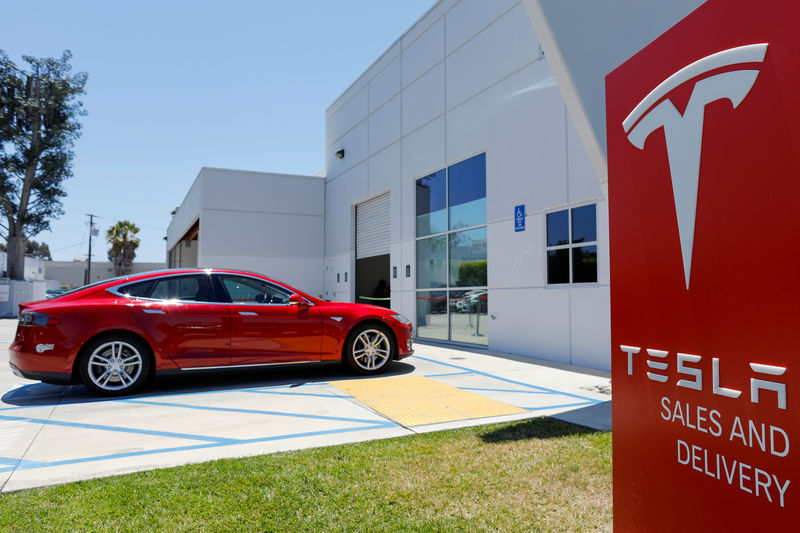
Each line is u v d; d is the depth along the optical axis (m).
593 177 7.37
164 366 5.80
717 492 1.59
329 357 6.59
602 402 5.23
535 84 8.51
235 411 4.89
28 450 3.70
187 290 6.11
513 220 8.98
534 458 3.39
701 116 1.67
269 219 18.30
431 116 11.59
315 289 18.75
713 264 1.62
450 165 10.98
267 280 6.55
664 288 1.83
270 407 5.05
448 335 10.98
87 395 5.68
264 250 18.16
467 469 3.21
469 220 10.33
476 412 4.80
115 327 5.58
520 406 5.05
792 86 1.38
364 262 15.40
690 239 1.71
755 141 1.48
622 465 2.05
